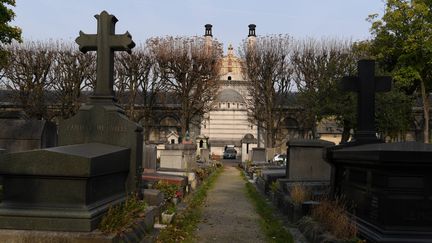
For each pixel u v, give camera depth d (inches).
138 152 302.0
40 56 1499.8
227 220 392.2
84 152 233.0
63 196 214.7
